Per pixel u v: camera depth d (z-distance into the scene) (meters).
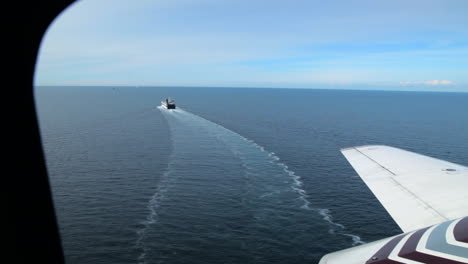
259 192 40.22
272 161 55.31
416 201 13.34
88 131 80.75
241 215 33.41
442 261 7.69
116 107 150.38
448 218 11.48
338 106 195.12
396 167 17.47
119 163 50.84
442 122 123.06
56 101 186.25
